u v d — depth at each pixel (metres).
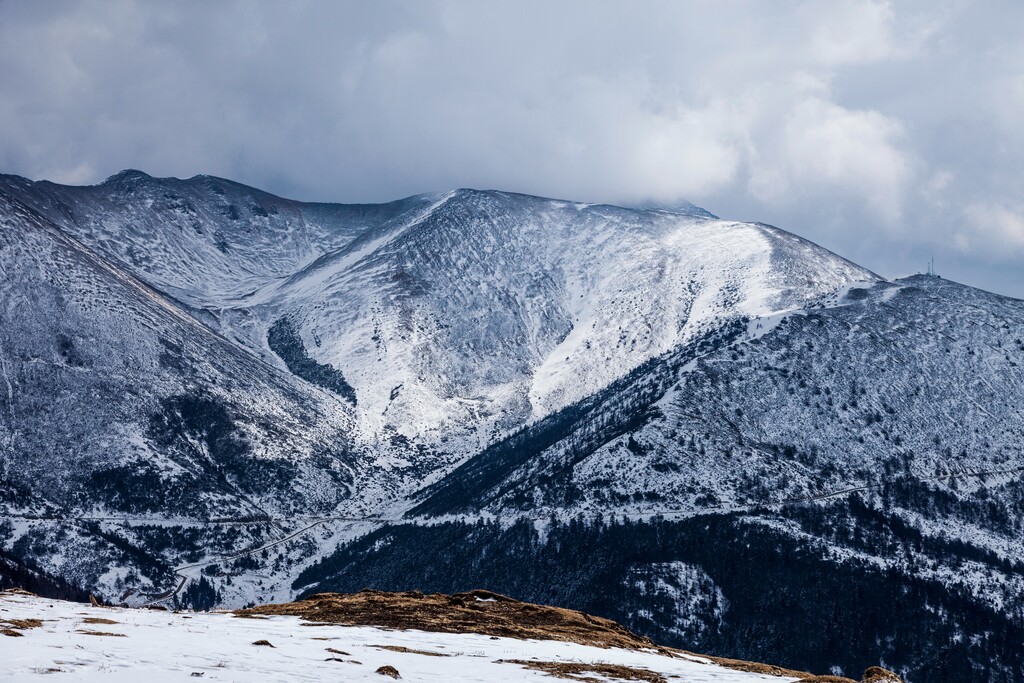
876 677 73.00
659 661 75.56
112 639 58.19
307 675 52.53
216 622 75.69
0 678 44.53
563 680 59.88
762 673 76.12
